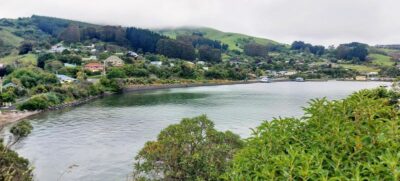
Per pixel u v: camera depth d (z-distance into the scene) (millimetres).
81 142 58531
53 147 55281
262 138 10180
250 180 8820
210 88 173750
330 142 8930
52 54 194500
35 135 63875
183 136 29047
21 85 120562
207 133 30141
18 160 34562
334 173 7809
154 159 29203
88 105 107375
